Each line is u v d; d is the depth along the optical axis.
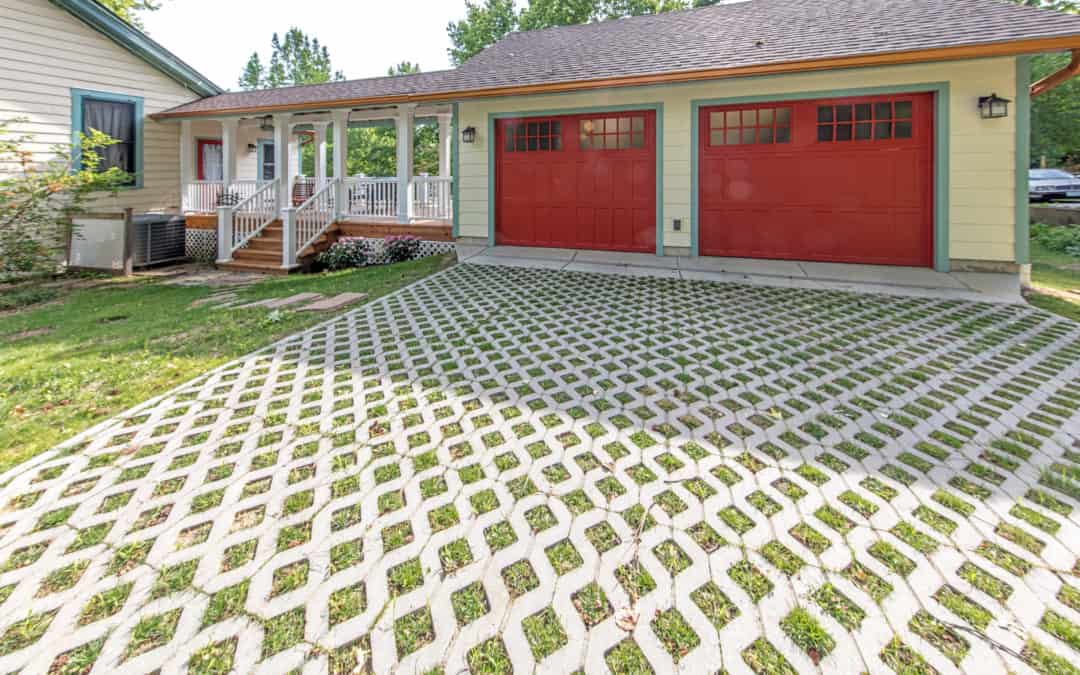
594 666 1.74
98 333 5.57
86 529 2.40
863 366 4.32
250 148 15.15
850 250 8.03
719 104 8.45
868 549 2.24
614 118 9.18
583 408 3.58
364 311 6.13
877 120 7.71
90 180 9.77
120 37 11.62
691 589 2.05
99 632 1.87
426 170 34.06
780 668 1.72
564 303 6.38
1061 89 19.11
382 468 2.88
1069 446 3.04
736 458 2.95
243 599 2.02
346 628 1.89
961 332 5.20
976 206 7.30
